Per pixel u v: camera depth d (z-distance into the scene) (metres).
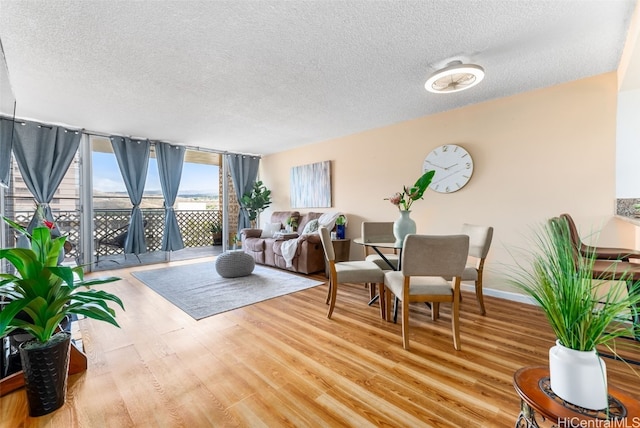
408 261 1.95
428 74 2.49
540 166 2.82
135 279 3.85
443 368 1.71
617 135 2.45
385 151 4.09
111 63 2.26
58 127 3.96
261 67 2.36
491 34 1.92
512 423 1.27
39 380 1.31
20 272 1.32
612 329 0.86
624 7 1.65
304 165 5.34
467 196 3.30
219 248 6.83
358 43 2.02
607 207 2.49
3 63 1.77
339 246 4.16
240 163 6.05
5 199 3.57
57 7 1.61
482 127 3.17
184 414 1.34
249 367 1.74
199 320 2.46
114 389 1.53
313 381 1.59
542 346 1.97
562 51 2.14
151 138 4.76
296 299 3.04
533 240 2.85
